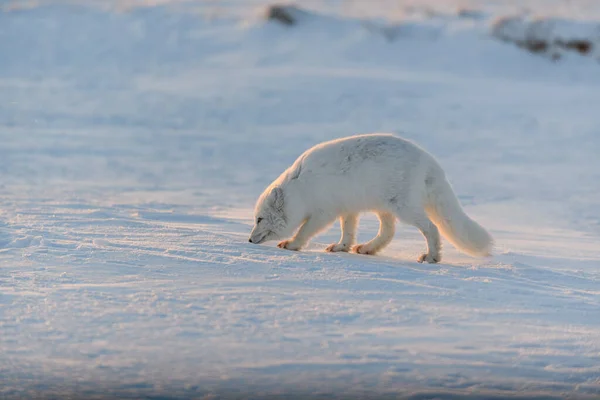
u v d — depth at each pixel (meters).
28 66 42.75
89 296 7.80
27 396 5.70
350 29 50.12
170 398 5.77
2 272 8.56
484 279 9.21
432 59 46.06
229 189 19.83
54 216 12.26
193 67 43.16
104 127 30.56
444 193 10.36
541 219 16.69
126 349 6.55
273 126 31.53
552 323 7.66
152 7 56.22
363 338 6.96
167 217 13.51
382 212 10.75
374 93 37.50
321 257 9.91
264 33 49.47
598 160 26.16
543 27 48.94
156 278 8.54
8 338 6.68
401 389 6.06
